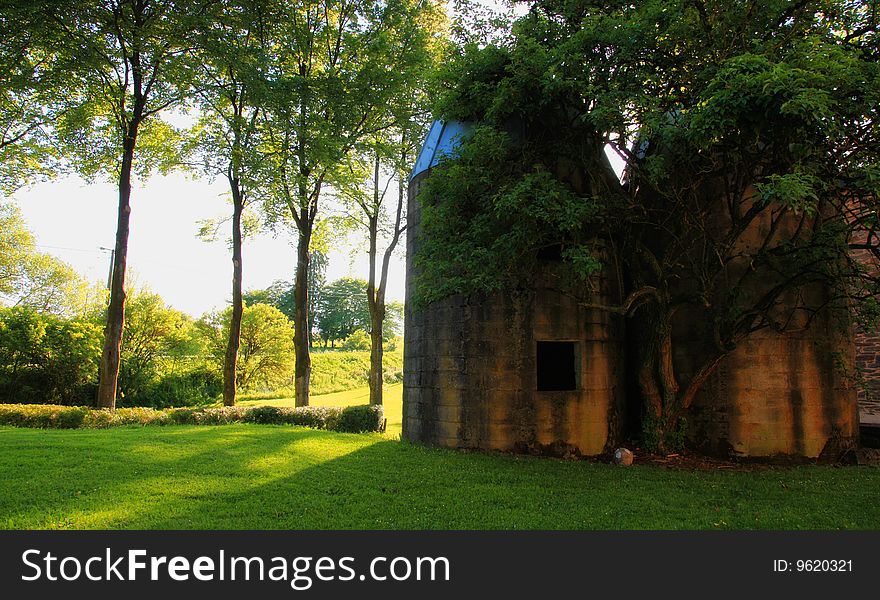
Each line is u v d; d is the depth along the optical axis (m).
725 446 11.70
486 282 9.95
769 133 7.54
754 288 11.79
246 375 34.09
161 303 31.69
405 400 13.98
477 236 10.09
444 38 21.05
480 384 11.96
